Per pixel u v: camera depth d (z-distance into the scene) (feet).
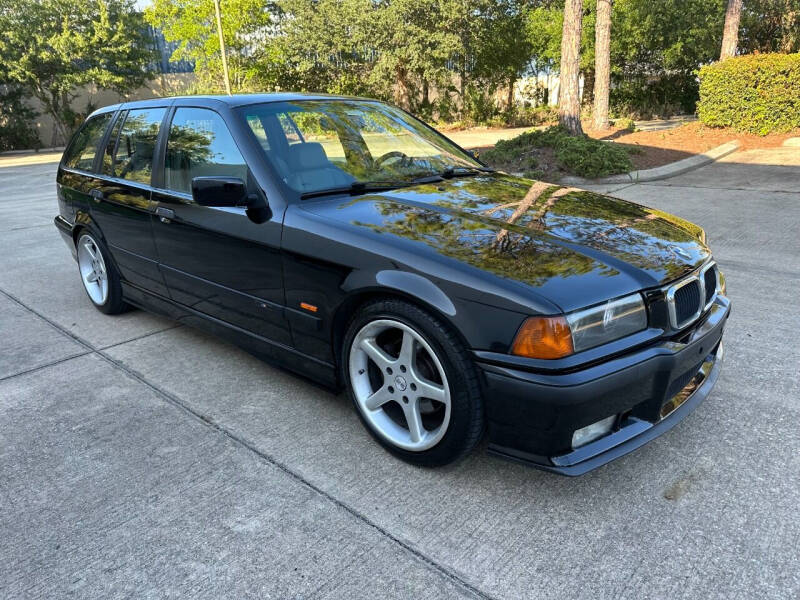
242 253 9.93
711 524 7.25
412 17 80.53
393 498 7.92
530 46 87.30
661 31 82.89
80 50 95.40
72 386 11.36
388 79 85.30
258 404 10.50
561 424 6.89
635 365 7.09
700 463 8.45
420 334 7.66
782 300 14.62
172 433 9.65
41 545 7.23
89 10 96.94
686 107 89.86
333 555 6.95
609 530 7.22
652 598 6.22
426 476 8.36
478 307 7.11
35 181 49.29
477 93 87.81
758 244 19.85
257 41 97.40
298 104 11.21
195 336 13.69
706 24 80.84
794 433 9.06
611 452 7.32
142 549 7.12
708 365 9.27
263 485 8.26
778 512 7.41
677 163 35.73
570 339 6.78
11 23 91.25
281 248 9.20
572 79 42.75
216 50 94.53
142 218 12.10
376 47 82.64
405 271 7.72
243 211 9.85
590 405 6.86
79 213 14.47
